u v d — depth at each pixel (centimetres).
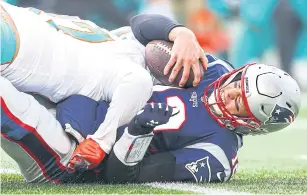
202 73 1491
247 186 1484
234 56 4269
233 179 1581
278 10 4009
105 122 1402
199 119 1482
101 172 1436
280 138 2503
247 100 1441
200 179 1471
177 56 1480
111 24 3762
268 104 1445
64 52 1434
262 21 4094
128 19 3809
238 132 1504
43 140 1389
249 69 1467
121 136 1397
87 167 1393
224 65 1541
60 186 1415
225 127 1490
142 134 1376
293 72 4109
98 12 3700
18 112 1351
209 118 1488
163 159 1458
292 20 4009
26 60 1402
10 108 1340
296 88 1484
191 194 1362
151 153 1478
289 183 1555
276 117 1463
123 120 1416
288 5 3994
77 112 1427
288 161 1980
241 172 1733
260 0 4072
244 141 2422
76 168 1391
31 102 1372
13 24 1398
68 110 1428
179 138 1474
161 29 1525
